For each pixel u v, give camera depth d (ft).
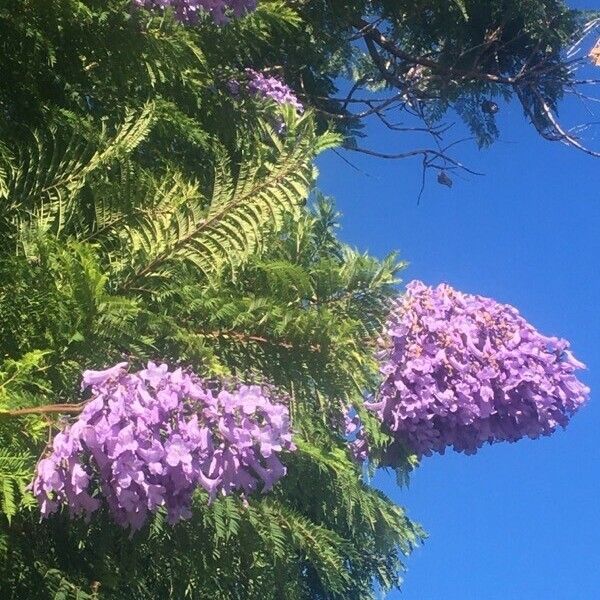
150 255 9.09
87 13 10.31
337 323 9.34
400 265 9.92
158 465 6.31
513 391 10.94
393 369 10.53
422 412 10.66
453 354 10.73
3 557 8.54
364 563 16.62
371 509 12.33
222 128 12.42
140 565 9.94
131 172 9.55
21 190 9.12
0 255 8.59
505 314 11.07
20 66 10.55
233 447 6.80
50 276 7.91
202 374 8.70
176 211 9.17
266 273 9.82
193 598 10.29
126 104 11.08
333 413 10.79
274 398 9.09
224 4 11.23
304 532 10.15
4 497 6.79
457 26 25.31
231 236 9.37
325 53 21.63
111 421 6.34
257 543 9.97
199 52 11.22
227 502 9.29
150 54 10.90
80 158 9.38
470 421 10.64
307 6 19.44
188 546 9.77
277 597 11.03
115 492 6.56
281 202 9.55
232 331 9.11
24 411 6.77
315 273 9.87
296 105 15.06
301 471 10.82
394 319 10.52
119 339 8.02
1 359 7.93
